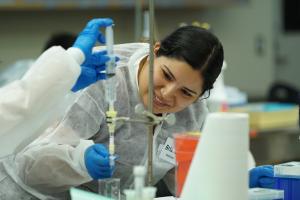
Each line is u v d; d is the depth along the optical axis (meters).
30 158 1.92
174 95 1.86
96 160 1.77
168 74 1.83
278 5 6.38
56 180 1.92
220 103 3.37
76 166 1.84
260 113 3.99
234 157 1.37
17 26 4.77
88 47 1.76
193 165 1.42
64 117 1.95
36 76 1.70
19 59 4.79
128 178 2.10
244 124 1.38
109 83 1.84
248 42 6.07
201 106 2.21
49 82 1.70
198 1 5.18
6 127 1.72
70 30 5.01
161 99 1.86
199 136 1.57
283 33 6.40
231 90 4.34
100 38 1.83
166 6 5.04
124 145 2.04
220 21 5.85
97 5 4.69
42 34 4.88
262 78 6.20
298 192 1.72
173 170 2.10
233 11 5.92
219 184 1.37
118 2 4.77
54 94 1.72
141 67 2.02
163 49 1.87
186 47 1.82
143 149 2.05
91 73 1.79
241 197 1.39
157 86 1.85
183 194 1.44
